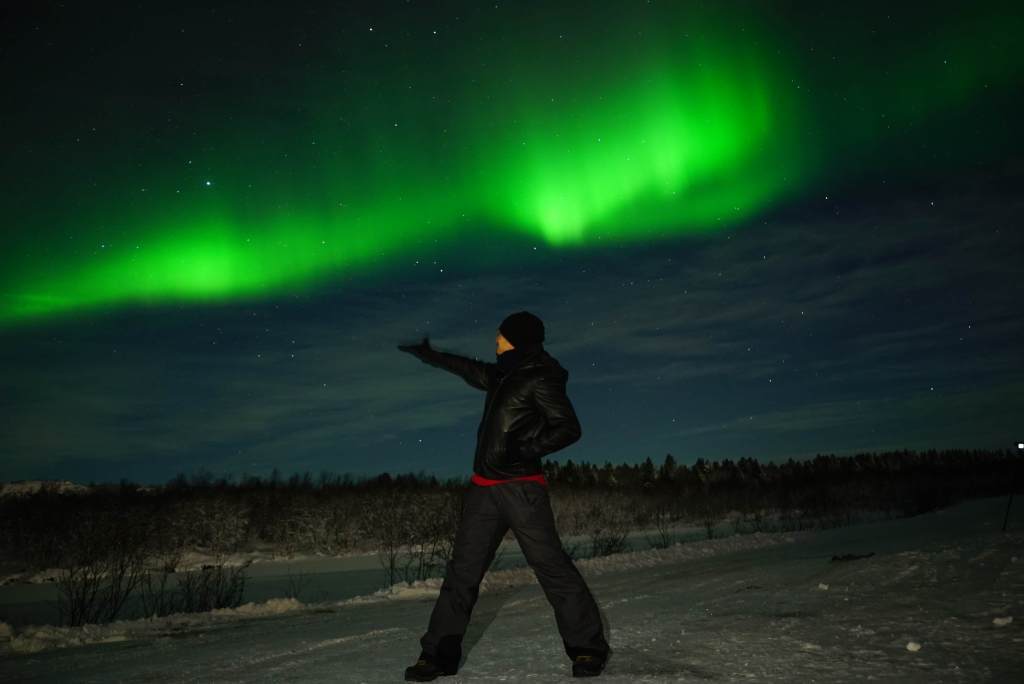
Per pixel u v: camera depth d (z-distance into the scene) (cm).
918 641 420
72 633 723
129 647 642
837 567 785
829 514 2864
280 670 459
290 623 767
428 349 436
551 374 396
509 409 393
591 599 390
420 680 388
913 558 736
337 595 1245
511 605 776
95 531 1916
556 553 388
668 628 525
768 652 418
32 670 541
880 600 560
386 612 827
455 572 397
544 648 476
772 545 1462
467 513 399
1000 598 515
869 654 398
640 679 368
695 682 358
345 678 415
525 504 389
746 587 750
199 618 846
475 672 404
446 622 394
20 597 1253
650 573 1087
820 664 383
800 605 580
